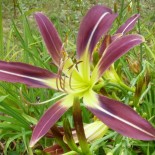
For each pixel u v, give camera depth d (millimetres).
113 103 266
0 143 485
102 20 314
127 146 310
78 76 311
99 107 272
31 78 305
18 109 467
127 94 332
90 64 311
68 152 285
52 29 326
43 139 449
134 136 241
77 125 261
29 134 436
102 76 326
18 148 468
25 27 558
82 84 307
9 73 300
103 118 260
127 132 244
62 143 285
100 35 311
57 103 289
